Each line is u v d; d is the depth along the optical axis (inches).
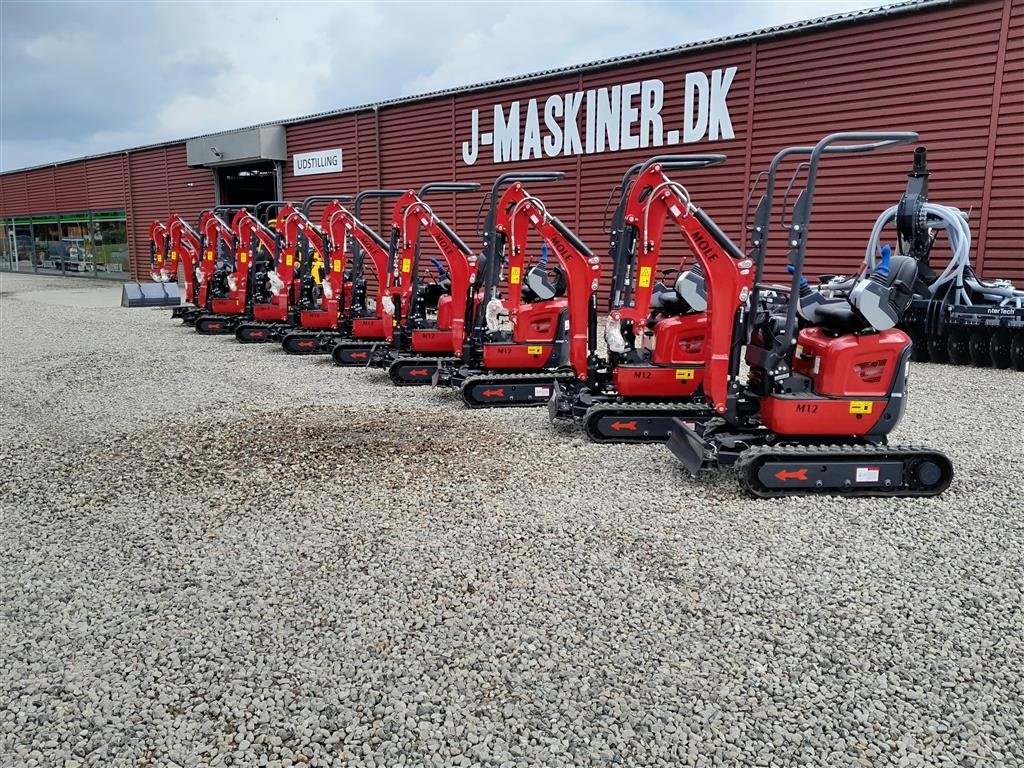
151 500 196.5
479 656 125.6
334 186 789.2
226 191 963.3
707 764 101.4
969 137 406.0
